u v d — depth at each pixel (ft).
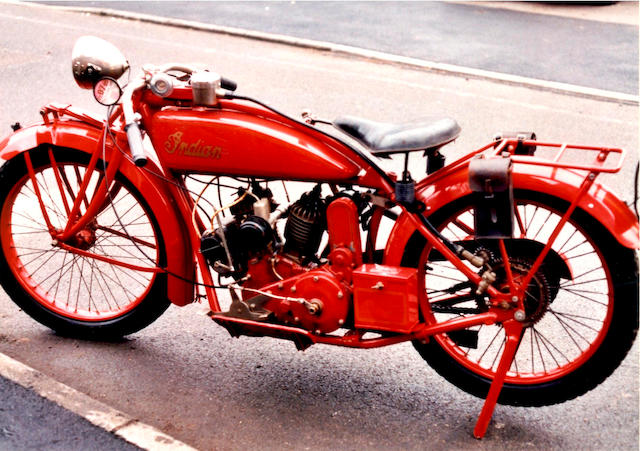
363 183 9.86
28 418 10.32
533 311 9.84
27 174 11.68
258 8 35.47
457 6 36.45
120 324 11.94
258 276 10.43
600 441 9.89
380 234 15.69
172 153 10.27
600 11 36.17
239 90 24.07
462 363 10.41
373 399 10.77
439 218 9.80
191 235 10.84
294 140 9.73
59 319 12.16
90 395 10.88
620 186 17.30
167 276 11.32
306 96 23.67
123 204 17.13
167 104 10.30
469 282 10.23
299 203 10.13
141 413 10.53
